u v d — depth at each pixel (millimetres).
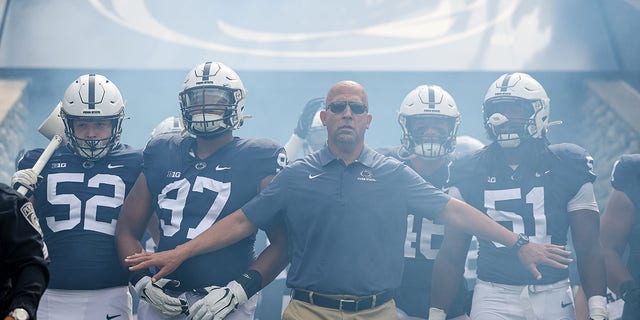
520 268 8352
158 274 7664
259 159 8359
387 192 7883
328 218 7738
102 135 8812
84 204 8734
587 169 8508
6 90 18234
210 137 8367
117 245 8555
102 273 8688
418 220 9203
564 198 8453
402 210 7934
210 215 8188
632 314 8844
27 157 9156
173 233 8195
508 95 8586
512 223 8492
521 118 8570
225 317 8016
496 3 20969
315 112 11812
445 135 9086
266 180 8305
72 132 8766
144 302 8406
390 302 7828
